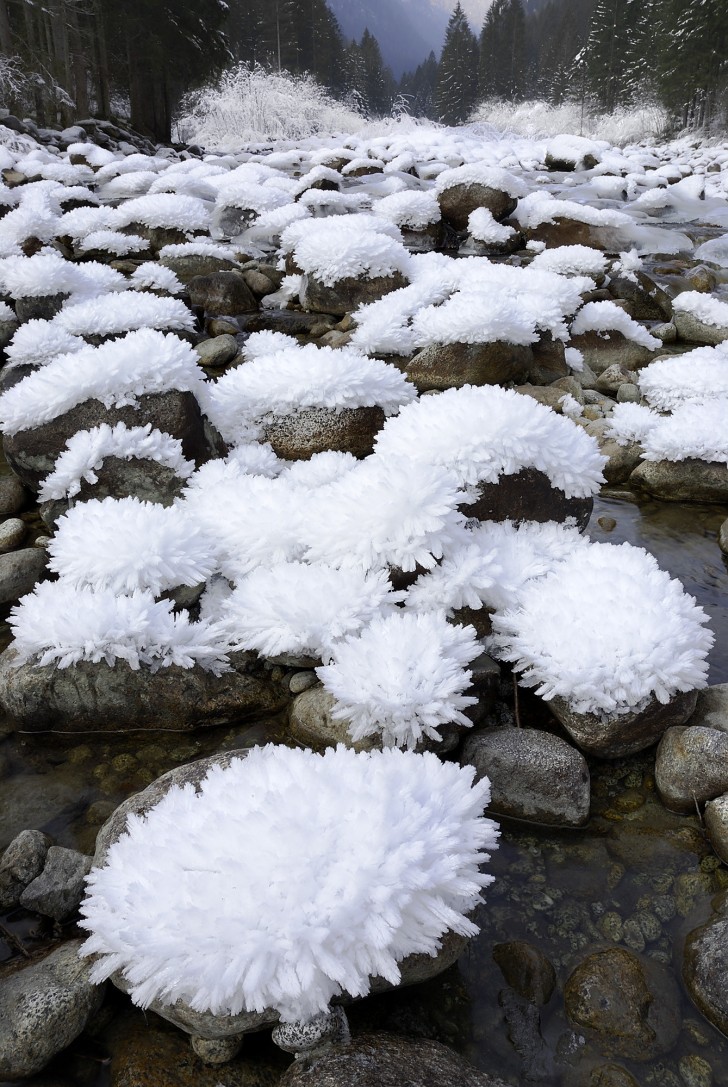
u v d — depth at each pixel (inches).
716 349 220.4
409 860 60.1
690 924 74.7
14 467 149.9
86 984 65.7
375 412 163.2
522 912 76.1
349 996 63.7
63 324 184.7
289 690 105.4
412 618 99.7
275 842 61.4
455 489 114.0
